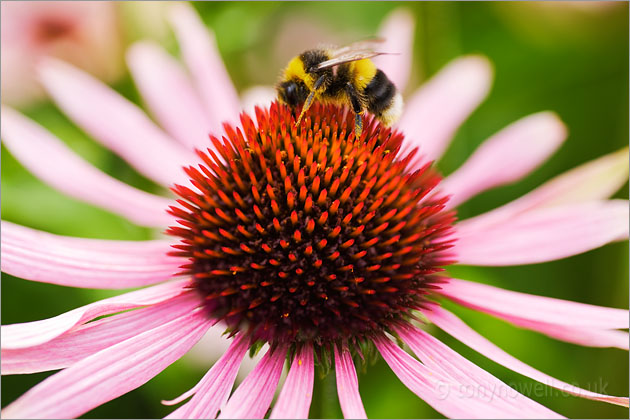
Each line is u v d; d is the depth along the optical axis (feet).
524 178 0.87
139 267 0.76
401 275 0.74
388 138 0.77
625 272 0.81
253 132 0.76
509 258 0.79
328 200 0.74
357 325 0.73
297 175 0.74
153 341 0.73
